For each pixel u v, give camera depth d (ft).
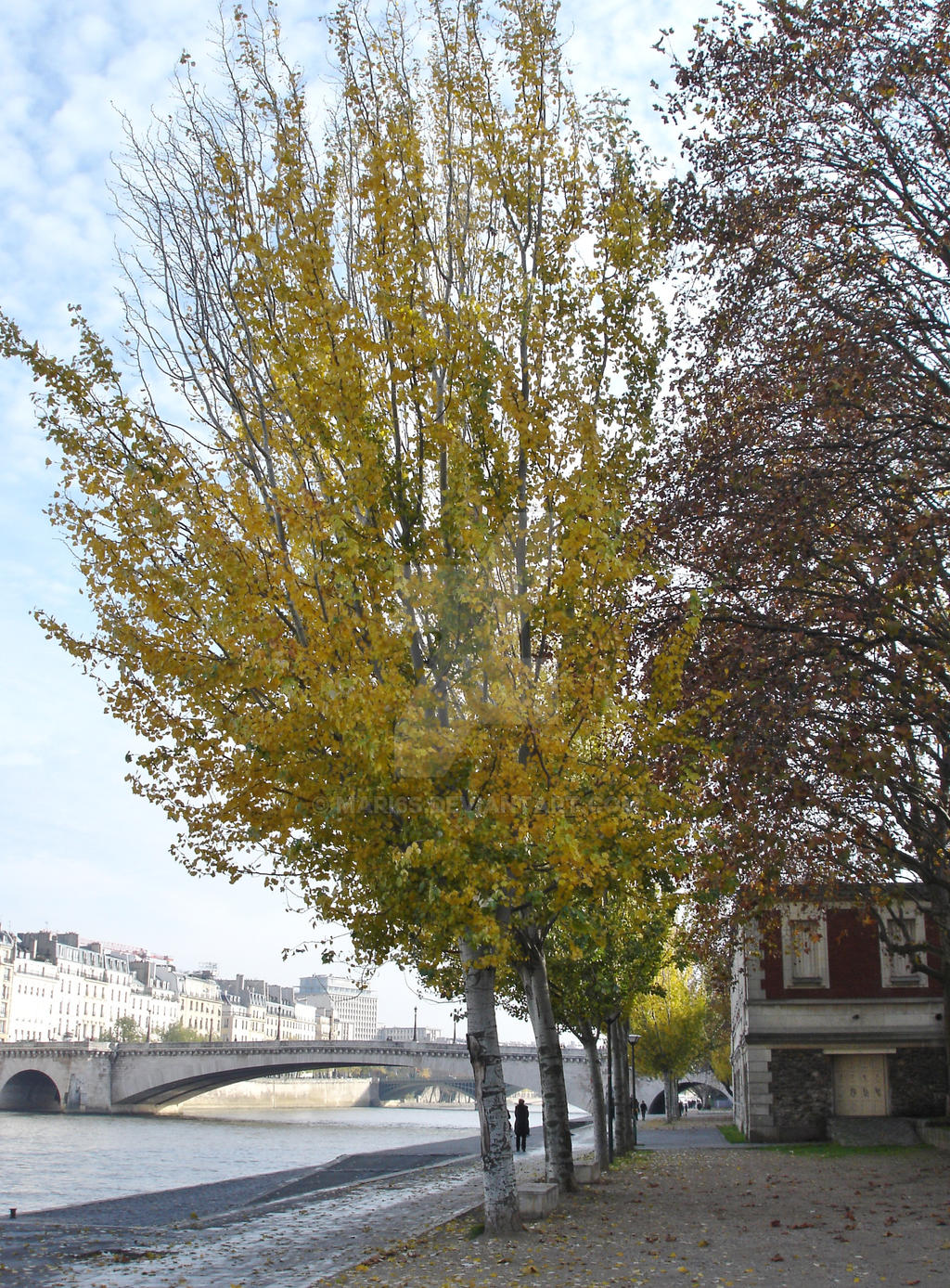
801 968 119.96
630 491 61.77
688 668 65.05
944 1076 116.06
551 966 90.07
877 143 60.75
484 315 48.21
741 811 65.98
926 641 57.62
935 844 80.89
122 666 47.09
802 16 60.75
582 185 52.44
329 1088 579.07
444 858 43.32
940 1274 38.86
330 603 43.09
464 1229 59.06
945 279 59.72
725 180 65.26
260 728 43.83
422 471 47.57
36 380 46.70
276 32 52.65
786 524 58.59
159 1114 378.53
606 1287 38.04
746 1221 55.06
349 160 52.49
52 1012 564.30
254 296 46.42
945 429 57.36
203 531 44.42
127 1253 60.90
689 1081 390.42
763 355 66.64
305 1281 46.47
